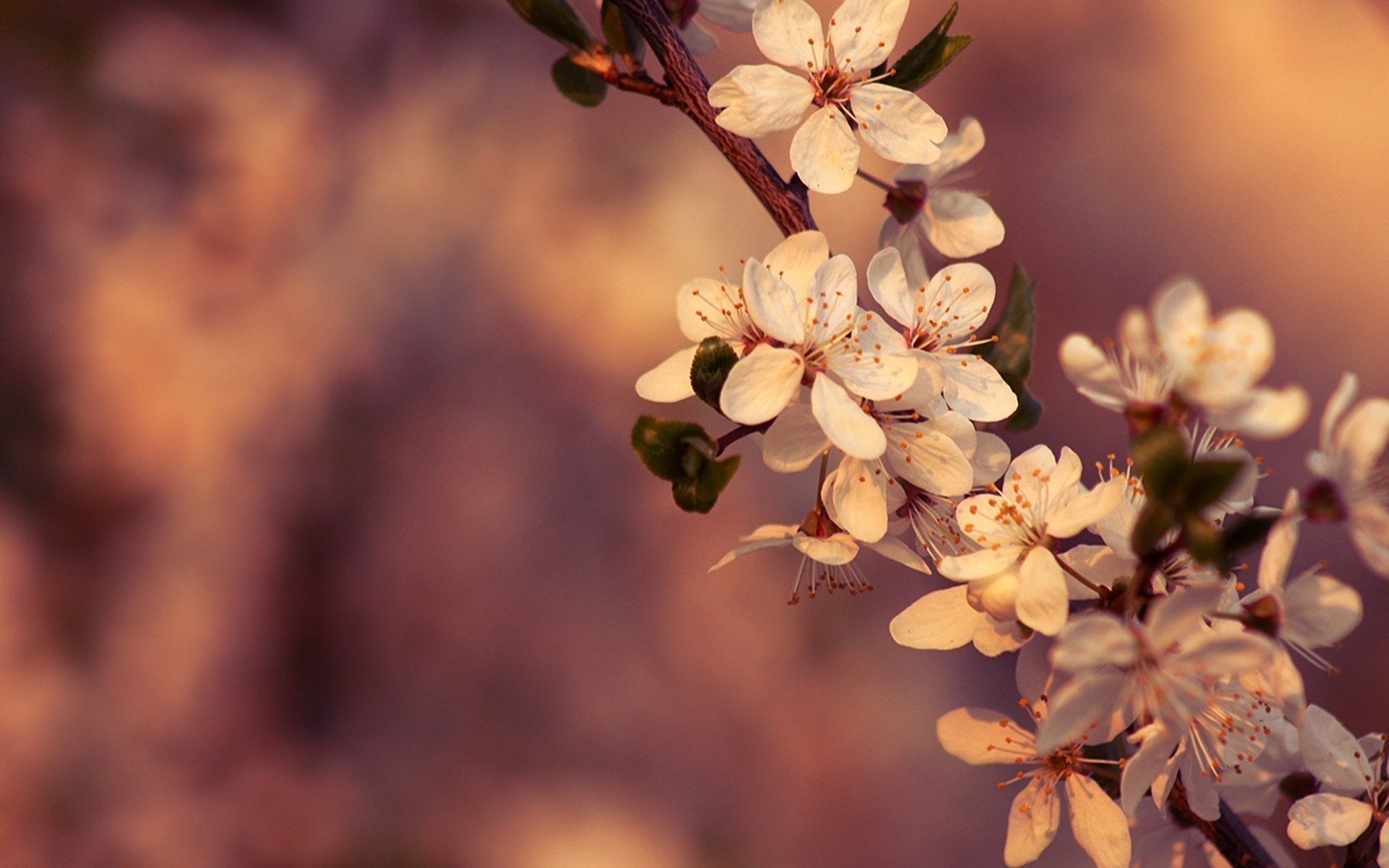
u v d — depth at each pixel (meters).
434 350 1.15
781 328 0.50
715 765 1.09
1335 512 0.48
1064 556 0.50
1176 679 0.49
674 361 0.51
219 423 1.12
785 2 0.52
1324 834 0.51
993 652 0.51
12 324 1.09
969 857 1.10
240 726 1.06
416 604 1.10
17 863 0.98
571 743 1.09
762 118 0.52
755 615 1.13
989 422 0.52
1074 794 0.51
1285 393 0.48
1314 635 0.49
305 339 1.14
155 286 1.14
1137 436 0.48
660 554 1.13
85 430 1.09
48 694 1.02
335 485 1.12
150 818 1.03
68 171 1.15
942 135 0.52
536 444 1.14
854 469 0.51
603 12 0.53
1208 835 0.51
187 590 1.08
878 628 1.14
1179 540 0.48
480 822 1.06
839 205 1.15
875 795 1.10
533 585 1.11
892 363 0.50
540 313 1.17
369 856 1.05
